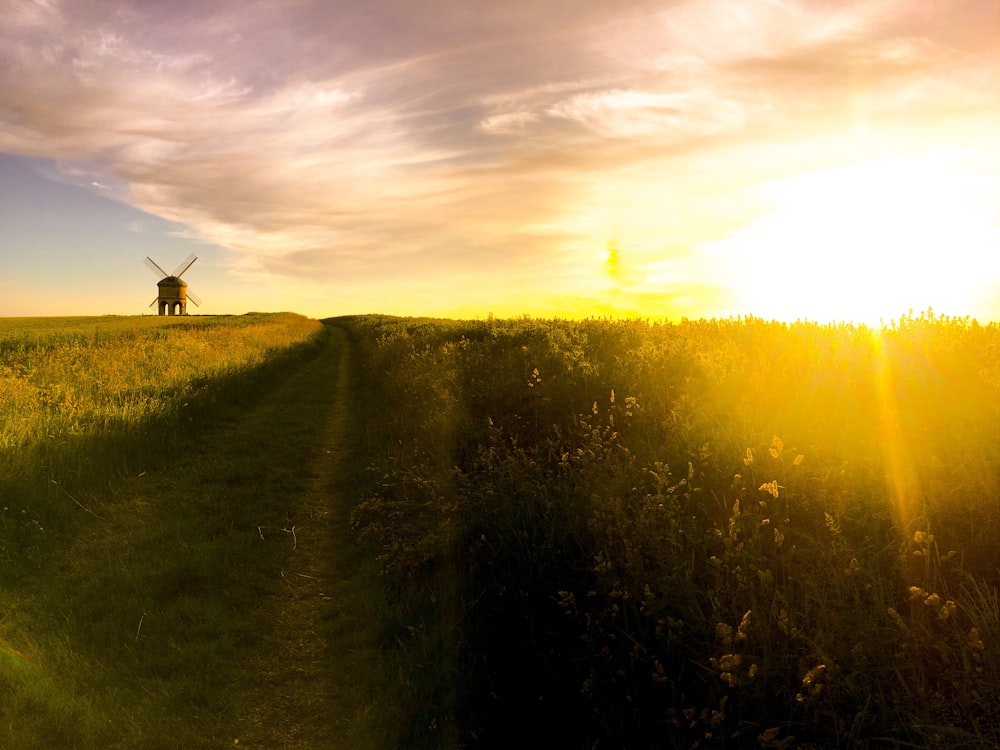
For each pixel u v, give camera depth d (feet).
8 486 24.88
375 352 89.56
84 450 30.76
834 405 18.85
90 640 16.63
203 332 126.00
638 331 45.50
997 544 11.35
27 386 46.52
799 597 11.02
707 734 9.21
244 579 20.59
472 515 18.60
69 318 265.34
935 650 9.38
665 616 11.32
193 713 13.83
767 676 9.64
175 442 37.45
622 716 10.75
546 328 60.29
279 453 37.88
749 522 13.21
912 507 12.48
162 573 20.56
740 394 21.71
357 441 39.99
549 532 15.61
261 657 16.31
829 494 13.48
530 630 13.47
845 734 8.56
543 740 11.36
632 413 22.11
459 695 12.87
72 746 12.44
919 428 16.03
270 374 71.05
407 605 17.10
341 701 14.23
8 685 14.01
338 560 22.31
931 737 8.13
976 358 20.93
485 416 31.55
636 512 14.40
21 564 21.30
